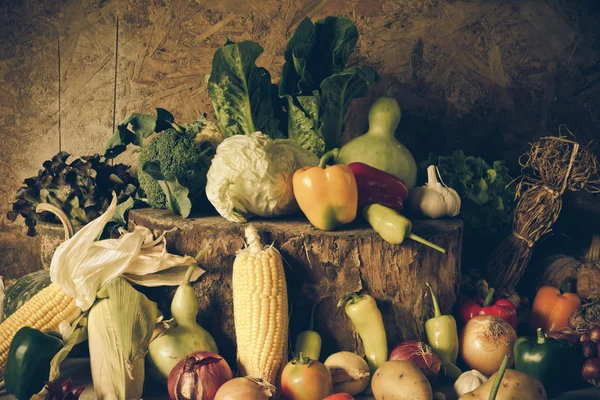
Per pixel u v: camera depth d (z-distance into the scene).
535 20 3.06
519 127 3.12
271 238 2.29
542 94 3.09
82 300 2.22
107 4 3.15
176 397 2.00
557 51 3.07
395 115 2.75
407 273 2.31
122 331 2.11
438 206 2.59
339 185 2.25
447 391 2.21
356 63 3.13
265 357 2.11
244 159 2.31
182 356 2.18
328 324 2.32
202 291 2.36
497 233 2.88
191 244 2.35
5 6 3.15
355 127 3.17
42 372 2.14
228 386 1.93
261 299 2.11
